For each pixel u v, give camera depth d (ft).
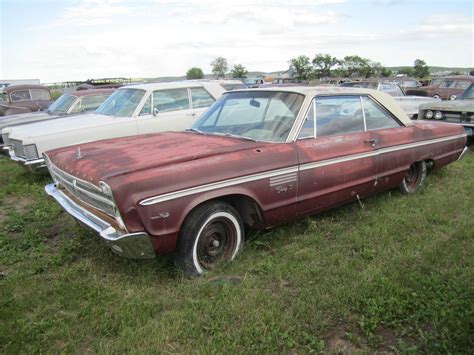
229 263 11.56
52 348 8.34
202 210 10.87
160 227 10.09
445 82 64.95
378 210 15.75
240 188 11.39
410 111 39.34
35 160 21.61
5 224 15.93
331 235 13.85
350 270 11.06
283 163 12.26
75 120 24.30
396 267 11.18
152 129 24.77
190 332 8.64
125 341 8.36
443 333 8.43
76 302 9.89
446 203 16.39
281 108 13.73
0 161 29.48
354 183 14.46
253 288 10.36
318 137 13.64
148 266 11.53
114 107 25.89
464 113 28.19
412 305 9.46
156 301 9.87
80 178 10.87
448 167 22.85
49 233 14.75
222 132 14.23
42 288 10.52
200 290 10.19
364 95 15.70
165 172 10.21
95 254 12.57
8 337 8.52
